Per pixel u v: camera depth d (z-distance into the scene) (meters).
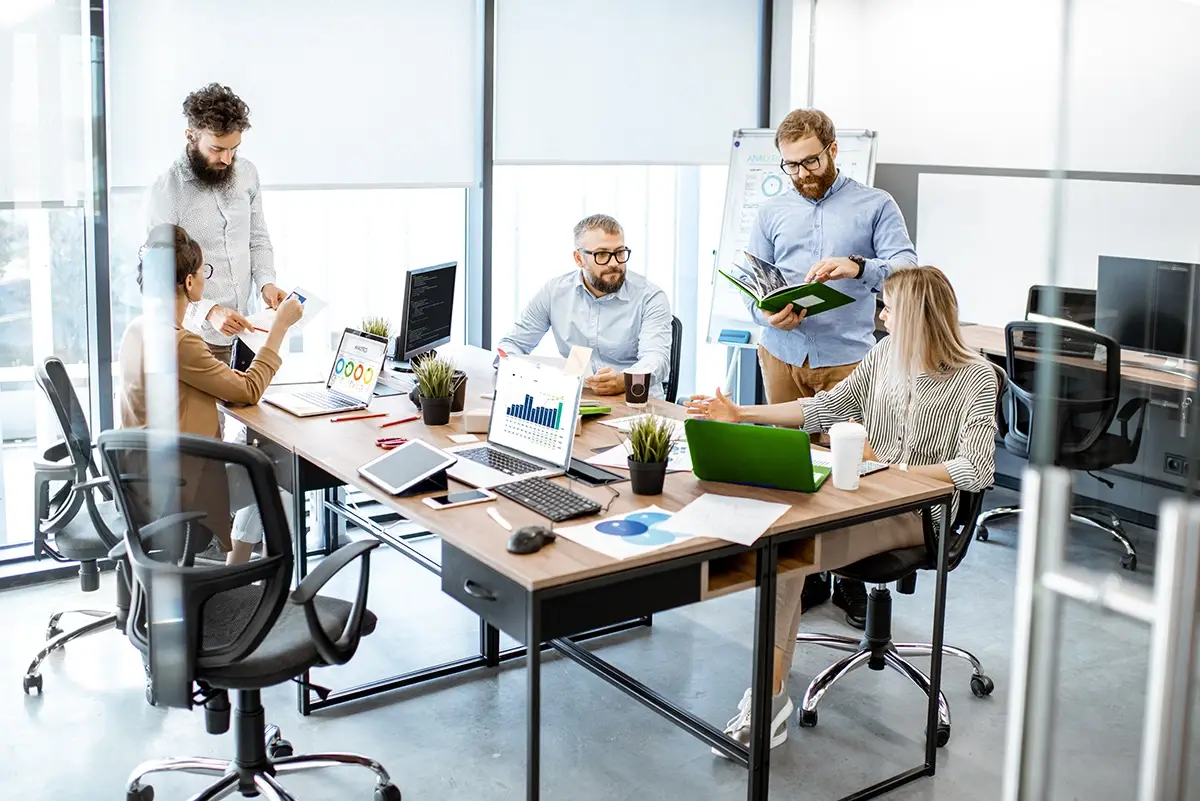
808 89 5.88
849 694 3.48
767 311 3.77
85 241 3.91
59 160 3.82
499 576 2.37
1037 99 5.06
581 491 2.84
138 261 3.72
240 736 2.66
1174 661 1.68
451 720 3.28
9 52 3.71
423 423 3.49
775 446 2.74
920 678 3.23
